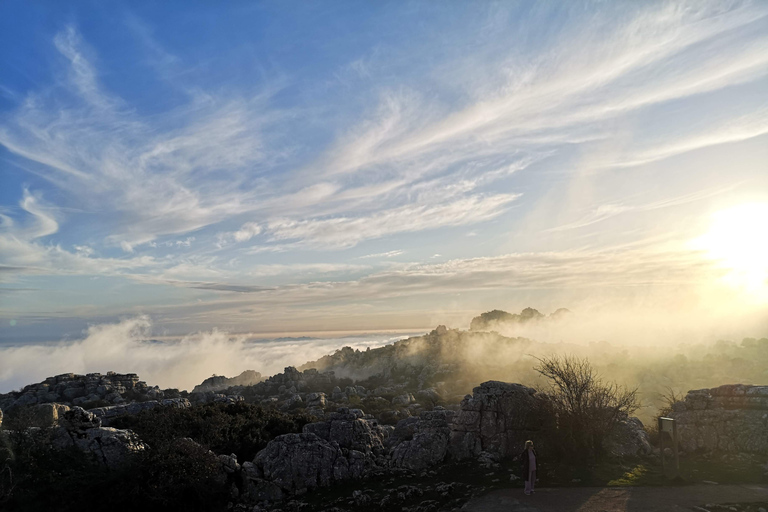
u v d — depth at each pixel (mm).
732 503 17031
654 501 17562
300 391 94688
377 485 22688
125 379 76875
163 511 21547
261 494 22844
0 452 21906
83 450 23906
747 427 23688
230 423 30422
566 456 22844
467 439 25109
